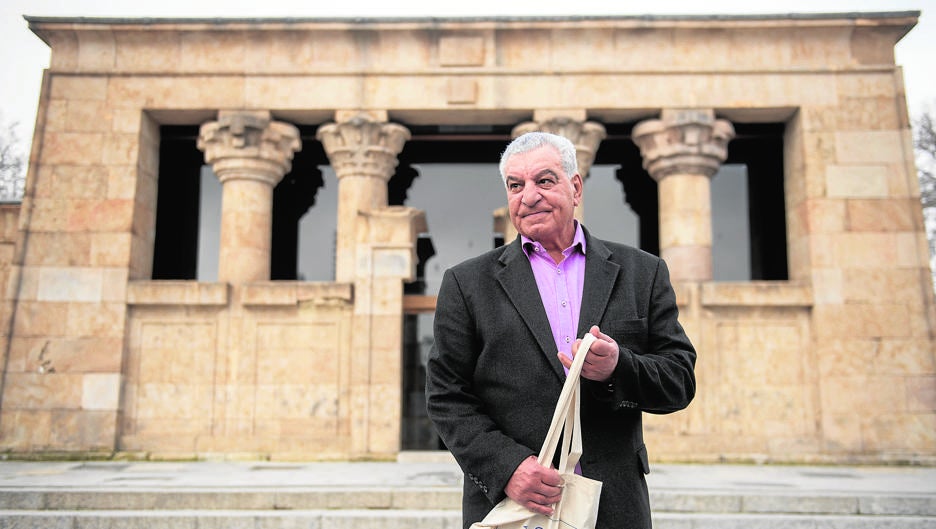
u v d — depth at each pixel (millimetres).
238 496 7902
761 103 14102
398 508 7926
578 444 2635
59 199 13828
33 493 7871
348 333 13508
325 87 14219
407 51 14281
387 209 13688
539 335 2898
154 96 14195
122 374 13359
